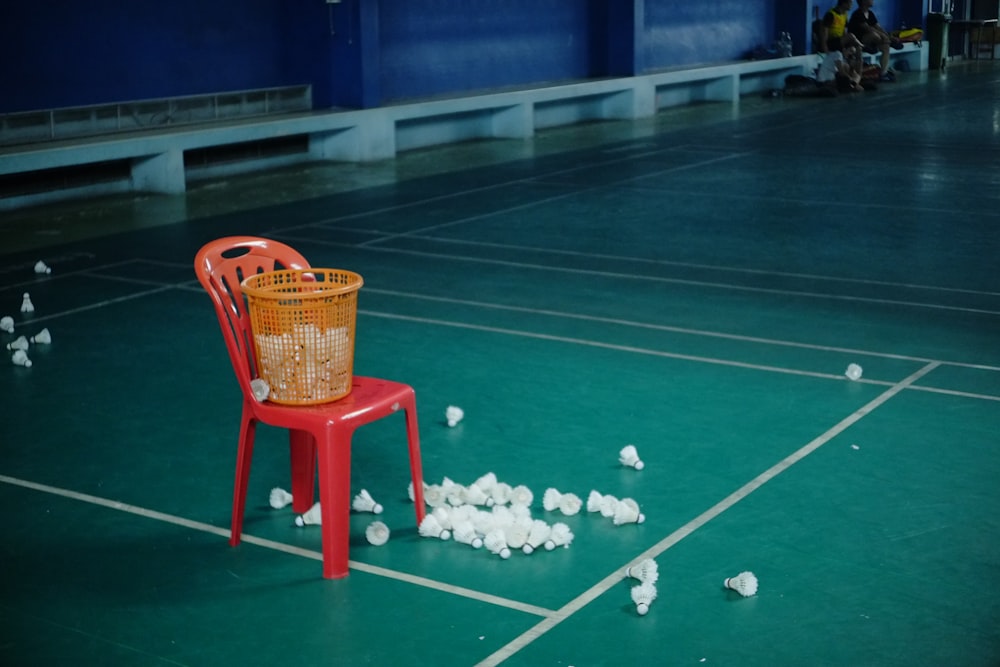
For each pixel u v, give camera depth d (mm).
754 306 8188
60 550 4488
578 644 3732
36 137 12742
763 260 9680
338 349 4262
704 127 19688
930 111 21422
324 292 4121
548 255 9977
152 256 10125
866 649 3684
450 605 4004
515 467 5277
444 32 18141
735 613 3922
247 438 4418
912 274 9117
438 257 9945
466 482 5109
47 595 4129
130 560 4398
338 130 15875
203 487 5102
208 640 3799
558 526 4473
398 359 6996
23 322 7984
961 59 35406
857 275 9102
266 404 4312
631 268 9445
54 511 4852
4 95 12508
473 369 6785
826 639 3744
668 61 23406
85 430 5828
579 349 7164
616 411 6016
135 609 4020
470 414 6008
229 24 15039
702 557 4348
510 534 4418
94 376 6730
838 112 21578
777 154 16188
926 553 4355
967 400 6113
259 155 15109
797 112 21781
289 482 5164
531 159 16141
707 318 7879
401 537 4566
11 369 6891
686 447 5492
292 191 13586
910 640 3734
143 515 4812
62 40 13008
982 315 7871
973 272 9156
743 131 19000
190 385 6543
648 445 5527
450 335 7523
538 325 7742
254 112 15414
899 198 12555
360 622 3898
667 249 10164
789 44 25844
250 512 4840
